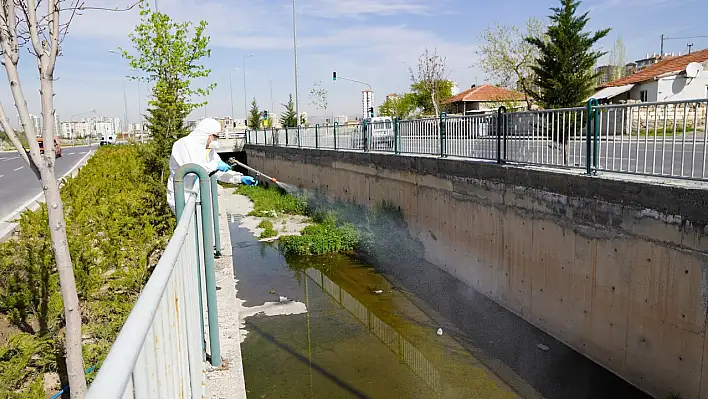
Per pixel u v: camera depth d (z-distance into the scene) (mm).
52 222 3627
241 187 23797
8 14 3201
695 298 4992
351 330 7996
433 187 10734
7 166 30750
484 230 8922
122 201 9023
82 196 9844
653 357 5543
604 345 6266
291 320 8484
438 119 10773
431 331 7895
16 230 9508
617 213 5922
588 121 6480
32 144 3455
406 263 11289
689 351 5094
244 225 15844
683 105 5250
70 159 37438
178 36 16328
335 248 12594
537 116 7617
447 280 10094
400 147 12891
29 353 4711
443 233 10422
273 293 9852
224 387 3307
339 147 17031
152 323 1526
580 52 20016
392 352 7188
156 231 8227
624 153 6094
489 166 8609
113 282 6496
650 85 24594
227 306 4641
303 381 6418
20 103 3342
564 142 7047
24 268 5867
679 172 5566
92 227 8086
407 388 6199
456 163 9703
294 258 12211
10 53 3234
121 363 1104
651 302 5520
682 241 5098
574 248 6688
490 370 6594
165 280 1763
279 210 17797
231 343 3955
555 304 7160
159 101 15086
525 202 7688
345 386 6293
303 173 20266
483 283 9039
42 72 3367
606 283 6160
